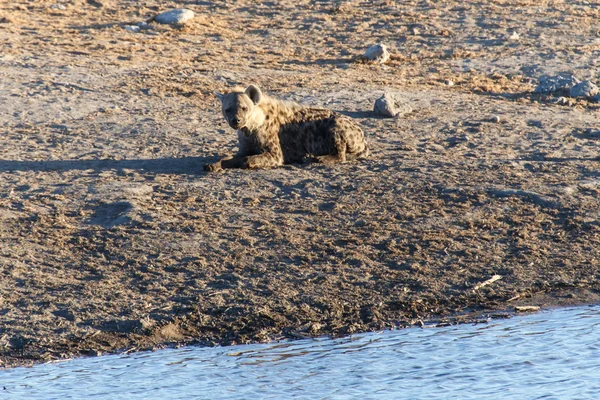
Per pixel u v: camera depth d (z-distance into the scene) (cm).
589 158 4947
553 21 9006
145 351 3016
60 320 3166
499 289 3472
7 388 2698
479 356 2930
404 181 4425
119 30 8200
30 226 3872
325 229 3900
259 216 4016
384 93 6134
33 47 7344
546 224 3975
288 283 3450
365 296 3388
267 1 9662
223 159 4609
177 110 5853
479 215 4041
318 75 7006
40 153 4884
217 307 3275
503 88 6875
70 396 2622
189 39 8106
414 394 2648
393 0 9831
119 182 4388
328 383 2717
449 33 8606
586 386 2703
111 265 3566
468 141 5272
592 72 7319
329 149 4756
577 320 3238
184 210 4059
